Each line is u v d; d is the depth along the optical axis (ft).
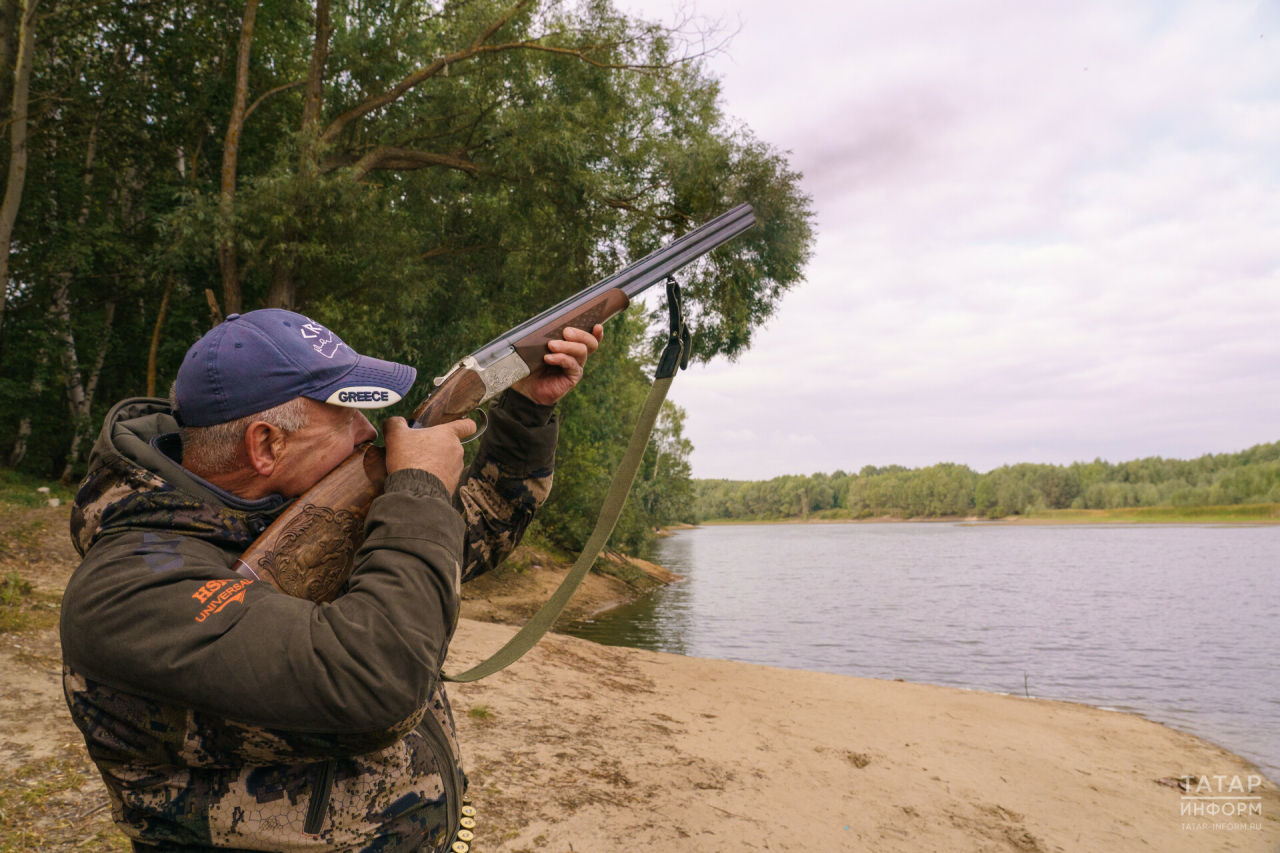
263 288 50.75
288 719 2.72
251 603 2.85
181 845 3.04
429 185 52.03
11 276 56.08
